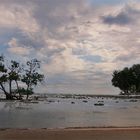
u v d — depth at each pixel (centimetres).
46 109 5669
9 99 10519
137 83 18825
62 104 8331
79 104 8469
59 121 3198
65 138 1748
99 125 2786
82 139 1728
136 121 3288
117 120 3409
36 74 11000
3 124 2819
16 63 10519
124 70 18912
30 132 1892
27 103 8444
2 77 10356
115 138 1759
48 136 1788
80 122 3108
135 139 1745
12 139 1703
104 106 7344
